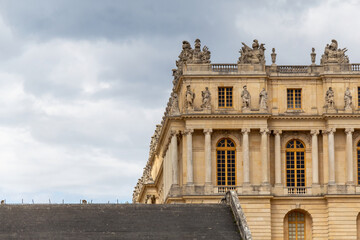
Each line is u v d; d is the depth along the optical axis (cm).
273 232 14088
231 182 14200
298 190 14238
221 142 14300
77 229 10450
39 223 10550
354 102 14375
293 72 14500
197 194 14025
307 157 14375
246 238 10225
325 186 14238
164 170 15650
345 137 14312
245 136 14188
